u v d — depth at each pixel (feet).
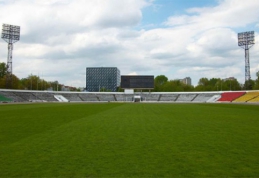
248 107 179.11
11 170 28.94
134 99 381.81
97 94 405.18
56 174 27.58
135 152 37.50
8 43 314.55
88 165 30.83
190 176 27.02
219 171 28.66
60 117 94.58
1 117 94.43
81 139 47.96
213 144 43.45
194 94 385.70
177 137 50.26
